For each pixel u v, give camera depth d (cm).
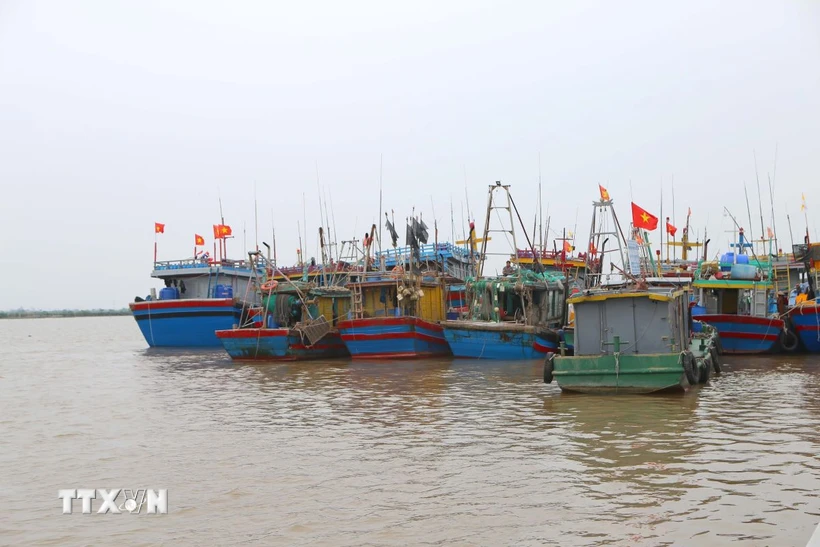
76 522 1152
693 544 977
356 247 4675
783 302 4097
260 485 1323
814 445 1525
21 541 1073
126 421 2050
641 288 2466
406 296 3909
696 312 3791
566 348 3406
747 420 1814
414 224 4019
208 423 1977
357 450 1582
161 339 5303
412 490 1263
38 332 13400
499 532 1043
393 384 2728
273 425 1920
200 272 5488
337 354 4144
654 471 1336
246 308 5050
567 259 5312
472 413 2014
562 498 1191
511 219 3812
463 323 3622
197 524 1124
